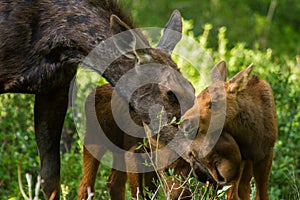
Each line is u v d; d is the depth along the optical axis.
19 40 12.79
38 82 12.81
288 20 31.30
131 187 13.35
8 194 14.77
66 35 12.77
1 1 12.91
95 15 12.93
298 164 15.41
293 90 16.95
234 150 12.88
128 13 13.26
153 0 30.14
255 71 17.94
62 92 13.21
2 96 16.02
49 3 12.93
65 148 16.28
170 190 11.95
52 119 13.36
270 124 13.17
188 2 30.09
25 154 15.49
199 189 12.63
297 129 16.08
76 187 14.62
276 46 28.34
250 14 29.92
